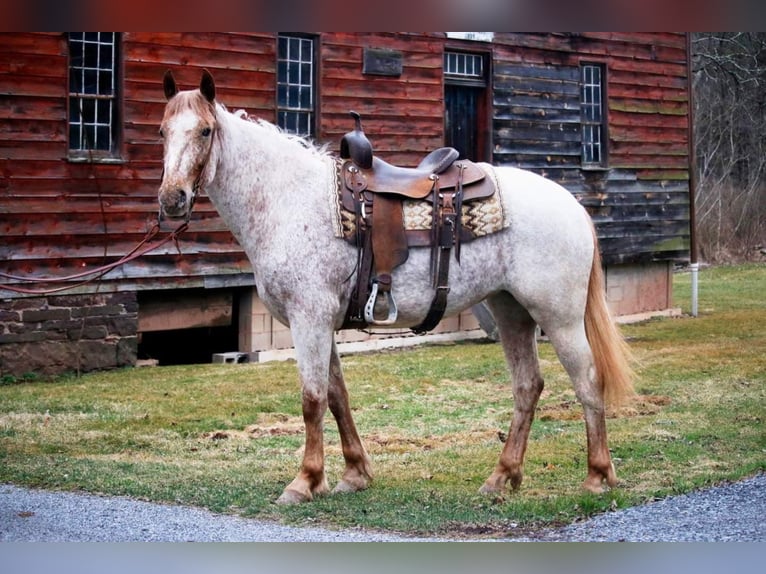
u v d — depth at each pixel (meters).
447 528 5.22
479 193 5.68
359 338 12.88
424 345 13.21
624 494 5.76
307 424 5.71
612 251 15.70
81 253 10.59
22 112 10.17
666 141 16.55
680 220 16.72
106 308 10.80
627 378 5.82
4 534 5.14
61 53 10.34
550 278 5.65
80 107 10.60
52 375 10.47
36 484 6.27
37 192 10.29
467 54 13.99
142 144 10.88
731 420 8.28
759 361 11.53
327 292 5.60
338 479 6.51
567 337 5.72
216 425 8.30
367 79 12.68
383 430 8.12
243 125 5.73
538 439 7.64
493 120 14.13
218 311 11.79
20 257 10.23
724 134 28.70
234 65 11.48
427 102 13.24
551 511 5.47
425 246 5.64
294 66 12.18
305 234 5.59
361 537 5.07
